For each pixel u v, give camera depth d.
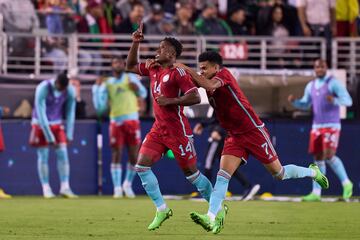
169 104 30.41
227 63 61.06
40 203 47.75
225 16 66.75
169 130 31.33
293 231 31.34
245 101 30.19
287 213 40.38
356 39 61.84
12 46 59.75
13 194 57.06
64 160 55.16
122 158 57.94
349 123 57.28
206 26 62.75
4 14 60.41
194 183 32.25
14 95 57.56
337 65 63.09
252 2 66.69
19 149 57.12
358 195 57.44
